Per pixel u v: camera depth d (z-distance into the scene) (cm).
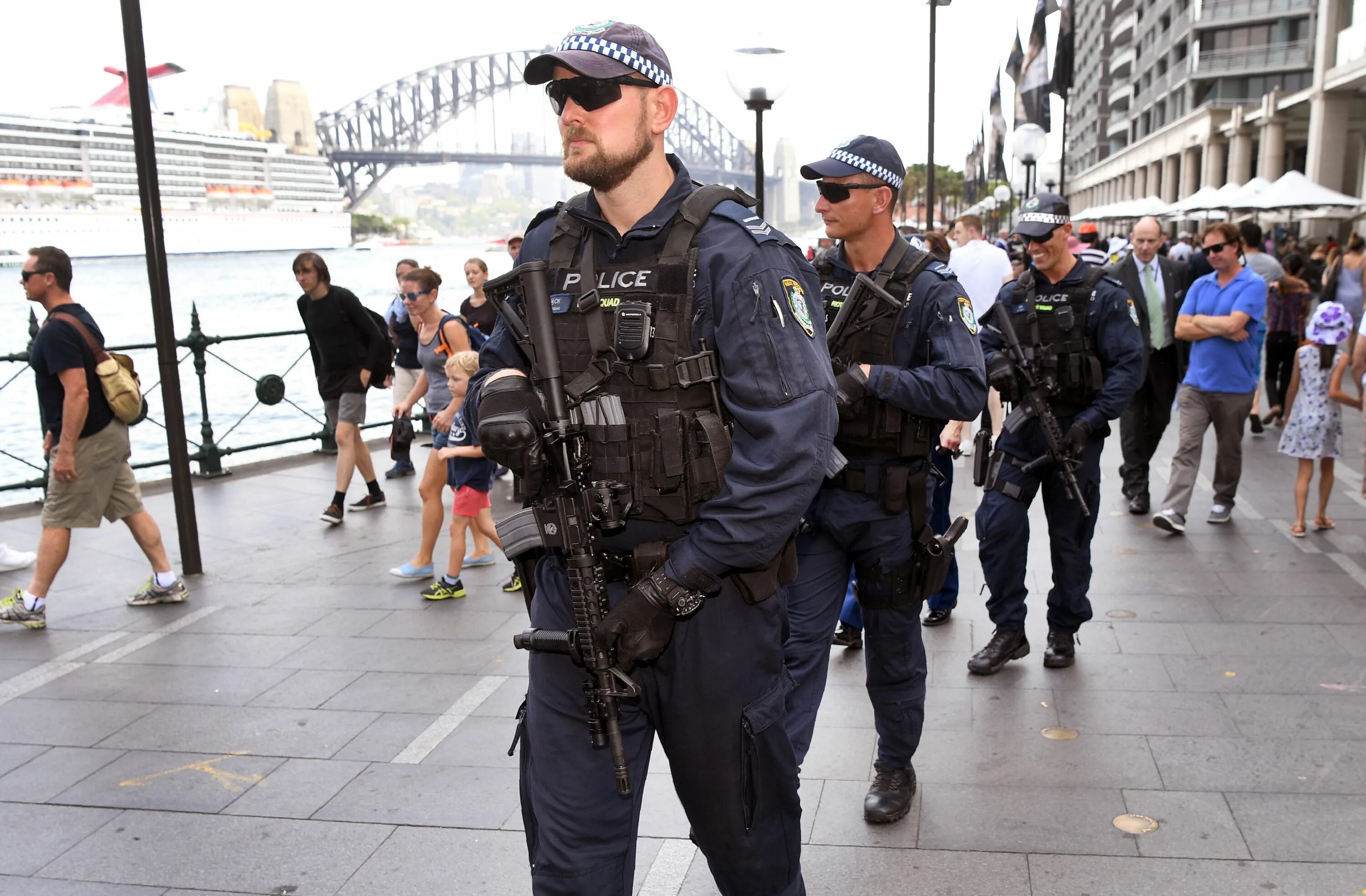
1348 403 598
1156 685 413
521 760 208
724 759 198
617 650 184
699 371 188
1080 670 432
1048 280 437
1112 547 614
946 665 444
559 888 195
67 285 518
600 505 189
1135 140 8512
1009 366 418
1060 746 363
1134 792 329
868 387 297
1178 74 6406
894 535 306
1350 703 390
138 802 344
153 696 432
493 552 638
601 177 191
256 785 354
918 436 305
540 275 197
